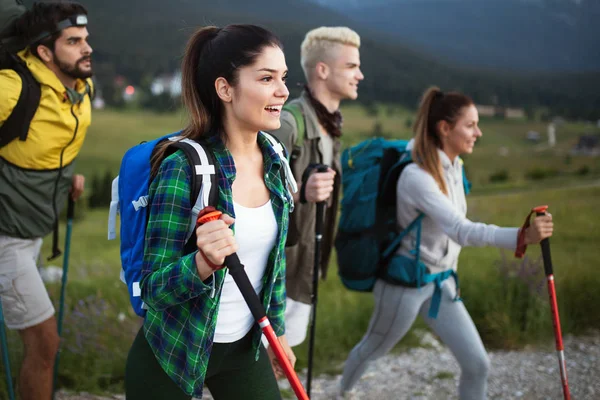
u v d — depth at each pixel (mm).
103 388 4305
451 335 3473
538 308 5359
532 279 5559
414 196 3484
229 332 2201
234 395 2309
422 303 3596
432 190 3443
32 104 3312
